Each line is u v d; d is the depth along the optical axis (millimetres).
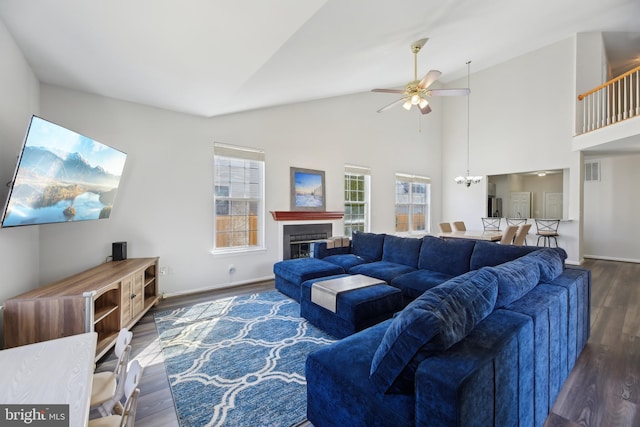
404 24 3221
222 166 4234
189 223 3885
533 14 4367
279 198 4746
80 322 2031
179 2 1815
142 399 1818
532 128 6457
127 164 3418
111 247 3312
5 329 1994
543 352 1565
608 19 5102
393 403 1167
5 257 2217
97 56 2434
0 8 1877
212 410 1727
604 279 4836
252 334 2715
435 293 1311
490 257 3086
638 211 6387
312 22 2414
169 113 3725
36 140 1954
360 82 4902
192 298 3701
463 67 6891
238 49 2396
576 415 1659
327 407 1445
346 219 5766
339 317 2588
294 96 4395
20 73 2393
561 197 8000
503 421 1194
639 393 1845
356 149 5887
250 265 4441
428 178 7590
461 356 1116
